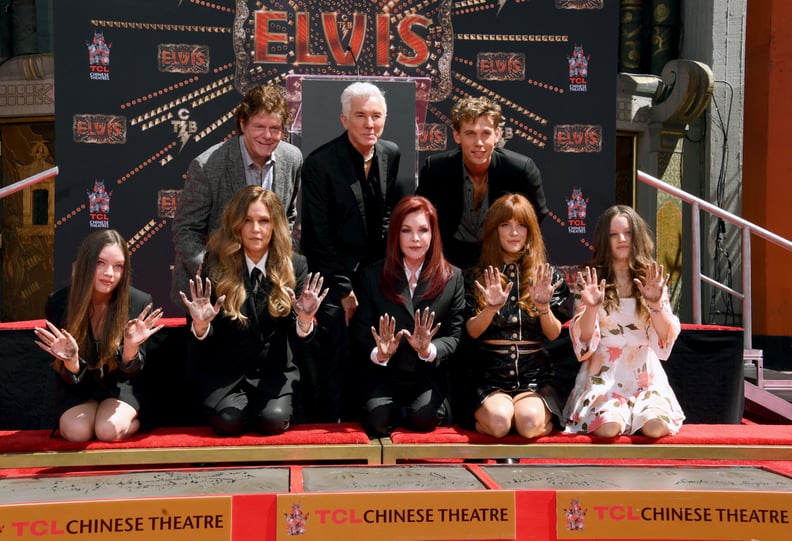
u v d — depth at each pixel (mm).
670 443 3479
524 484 3082
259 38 5020
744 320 4973
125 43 4895
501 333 3637
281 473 3215
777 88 7879
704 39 8070
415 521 2910
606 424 3477
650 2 8383
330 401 3934
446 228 4043
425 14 5105
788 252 7816
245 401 3475
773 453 3451
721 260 8141
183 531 2824
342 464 3506
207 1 4965
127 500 2799
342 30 5066
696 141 8195
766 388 4996
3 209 7637
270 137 3719
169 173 4984
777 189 7891
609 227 3707
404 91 4488
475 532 2928
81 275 3342
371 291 3648
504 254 3738
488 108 3773
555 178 5176
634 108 7926
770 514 2965
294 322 3535
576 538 2951
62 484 3053
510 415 3426
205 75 4992
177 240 3844
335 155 3830
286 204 3963
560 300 3727
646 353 3697
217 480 3098
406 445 3367
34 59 7297
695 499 2973
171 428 3629
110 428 3299
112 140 4910
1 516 2711
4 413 3889
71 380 3332
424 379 3604
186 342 3811
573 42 5152
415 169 4492
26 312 7680
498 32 5125
